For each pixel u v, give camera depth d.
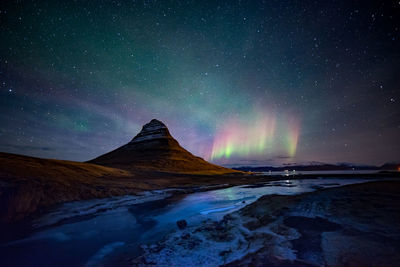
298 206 8.47
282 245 4.52
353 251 3.89
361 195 9.81
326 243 4.41
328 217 6.45
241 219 7.30
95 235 6.86
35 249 5.80
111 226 7.80
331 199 9.37
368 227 5.18
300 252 4.11
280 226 5.96
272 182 24.47
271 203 9.64
